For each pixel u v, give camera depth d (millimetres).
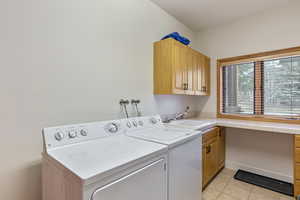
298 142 1749
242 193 1979
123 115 1807
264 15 2371
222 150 2607
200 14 2463
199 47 3084
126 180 870
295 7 2135
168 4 2211
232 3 2186
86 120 1483
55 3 1287
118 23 1748
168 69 2035
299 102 2172
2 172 1068
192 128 1831
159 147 1134
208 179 2088
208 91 2869
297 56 2176
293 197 1880
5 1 1064
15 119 1111
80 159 910
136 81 1948
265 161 2400
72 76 1390
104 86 1625
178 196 1300
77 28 1417
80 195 700
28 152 1169
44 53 1231
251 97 2566
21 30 1127
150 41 2131
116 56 1731
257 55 2469
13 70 1098
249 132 2539
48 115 1257
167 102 2447
